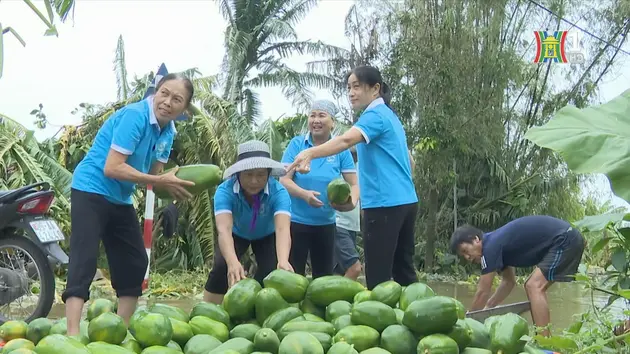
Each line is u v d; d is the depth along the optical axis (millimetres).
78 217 3600
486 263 5055
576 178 14570
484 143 13781
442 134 13438
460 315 2334
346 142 4090
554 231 4895
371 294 2449
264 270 4332
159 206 10359
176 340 2350
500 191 14648
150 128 3689
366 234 4336
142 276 3939
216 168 3883
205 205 10484
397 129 4320
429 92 13688
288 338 2125
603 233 4160
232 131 10719
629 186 2225
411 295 2373
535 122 15422
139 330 2225
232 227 4188
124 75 14734
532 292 4820
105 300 2609
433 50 13641
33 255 5375
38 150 9641
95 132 10758
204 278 10023
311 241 5004
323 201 4973
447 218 14594
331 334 2338
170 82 3705
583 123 2473
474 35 13750
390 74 14273
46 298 5383
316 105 5121
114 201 3725
